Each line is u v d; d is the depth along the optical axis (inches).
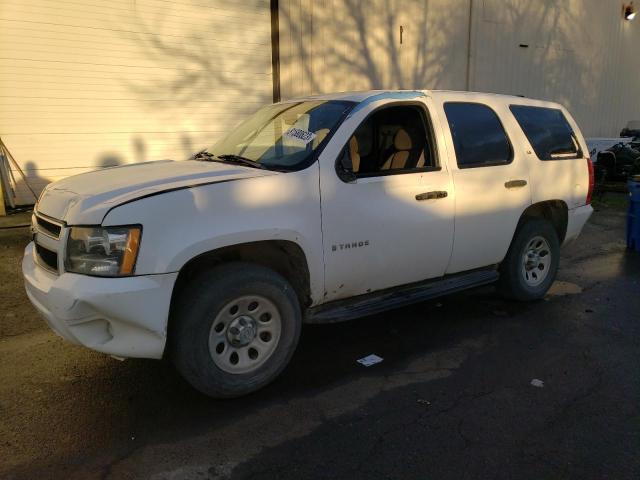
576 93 725.9
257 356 143.6
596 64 740.0
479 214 185.3
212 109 436.8
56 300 122.7
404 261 168.2
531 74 668.7
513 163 197.6
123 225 121.8
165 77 411.2
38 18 357.7
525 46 652.7
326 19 486.9
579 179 223.5
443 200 174.2
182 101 421.7
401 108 174.4
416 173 169.2
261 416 134.4
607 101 768.9
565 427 129.9
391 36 534.3
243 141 178.9
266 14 450.9
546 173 209.0
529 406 139.5
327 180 149.6
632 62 788.0
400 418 133.6
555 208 223.0
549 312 208.7
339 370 159.6
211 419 132.9
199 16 418.3
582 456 118.7
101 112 389.7
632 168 546.6
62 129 377.1
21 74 358.3
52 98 370.6
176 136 423.2
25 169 368.5
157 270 123.5
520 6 636.1
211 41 427.2
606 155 562.3
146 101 406.0
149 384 150.0
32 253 148.7
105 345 125.0
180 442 123.3
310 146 154.6
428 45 565.0
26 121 364.5
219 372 135.9
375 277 163.3
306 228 144.7
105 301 119.6
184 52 416.2
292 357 168.1
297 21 470.0
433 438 125.3
